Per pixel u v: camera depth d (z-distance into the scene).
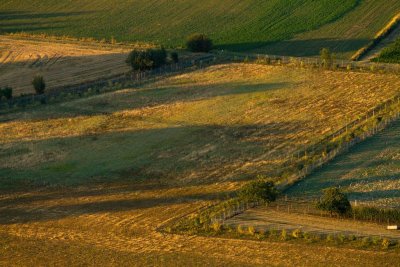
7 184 169.88
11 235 147.12
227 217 148.75
